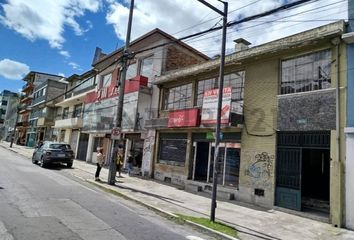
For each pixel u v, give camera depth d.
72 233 6.39
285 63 12.72
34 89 58.84
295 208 11.29
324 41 11.07
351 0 10.52
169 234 7.26
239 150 14.05
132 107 20.95
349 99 10.17
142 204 10.90
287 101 12.12
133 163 21.72
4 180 12.60
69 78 39.75
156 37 21.45
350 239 8.24
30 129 57.06
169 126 17.39
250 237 7.80
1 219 7.04
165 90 20.14
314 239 8.10
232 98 14.89
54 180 14.45
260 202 12.42
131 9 16.02
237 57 14.19
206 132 15.97
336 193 9.82
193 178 16.50
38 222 7.02
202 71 16.44
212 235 7.81
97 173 15.75
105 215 8.42
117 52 25.00
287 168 11.83
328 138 10.71
